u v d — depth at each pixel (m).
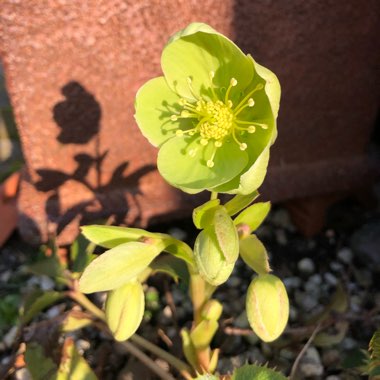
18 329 0.28
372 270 0.35
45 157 0.30
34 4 0.25
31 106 0.28
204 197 0.34
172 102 0.19
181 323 0.33
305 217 0.37
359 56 0.31
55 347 0.27
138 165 0.32
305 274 0.35
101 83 0.28
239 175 0.18
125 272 0.19
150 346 0.28
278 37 0.29
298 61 0.30
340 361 0.30
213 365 0.25
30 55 0.26
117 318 0.19
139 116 0.19
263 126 0.17
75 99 0.28
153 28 0.27
